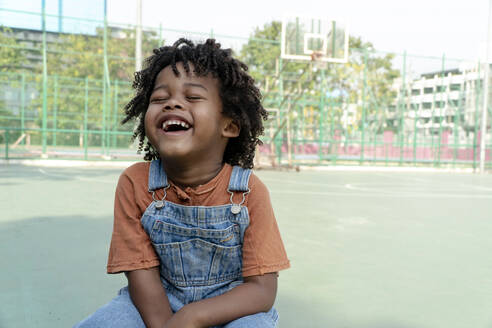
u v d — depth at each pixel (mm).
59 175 8867
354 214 5016
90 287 2160
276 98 16031
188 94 1055
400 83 18047
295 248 3189
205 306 1012
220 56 1087
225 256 1130
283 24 13039
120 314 1057
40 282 2209
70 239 3199
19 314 1795
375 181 10312
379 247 3346
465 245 3543
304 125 17375
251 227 1127
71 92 15812
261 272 1101
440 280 2523
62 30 14203
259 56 15773
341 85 17938
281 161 15820
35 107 15703
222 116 1117
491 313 2012
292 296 2141
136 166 1211
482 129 15414
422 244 3527
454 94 17938
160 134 1069
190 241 1115
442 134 18234
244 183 1139
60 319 1762
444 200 6824
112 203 5160
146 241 1137
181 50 1081
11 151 14359
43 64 13609
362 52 16500
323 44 13297
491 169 16500
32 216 4109
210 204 1127
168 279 1158
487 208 6023
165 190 1142
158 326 1056
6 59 14484
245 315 1055
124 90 15719
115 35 14828
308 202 5961
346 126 18031
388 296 2201
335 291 2244
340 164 16359
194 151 1063
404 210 5539
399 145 17875
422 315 1957
